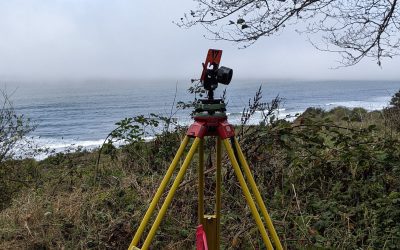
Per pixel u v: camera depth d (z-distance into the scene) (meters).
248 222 3.78
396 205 3.83
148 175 5.06
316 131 4.73
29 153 7.52
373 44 5.24
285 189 4.29
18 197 5.43
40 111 66.25
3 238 4.02
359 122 6.02
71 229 3.97
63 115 56.84
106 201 4.29
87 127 32.91
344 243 3.46
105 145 5.64
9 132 7.20
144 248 2.45
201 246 2.42
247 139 4.58
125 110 40.09
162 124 5.69
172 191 2.44
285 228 3.67
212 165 4.64
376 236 3.52
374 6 5.07
